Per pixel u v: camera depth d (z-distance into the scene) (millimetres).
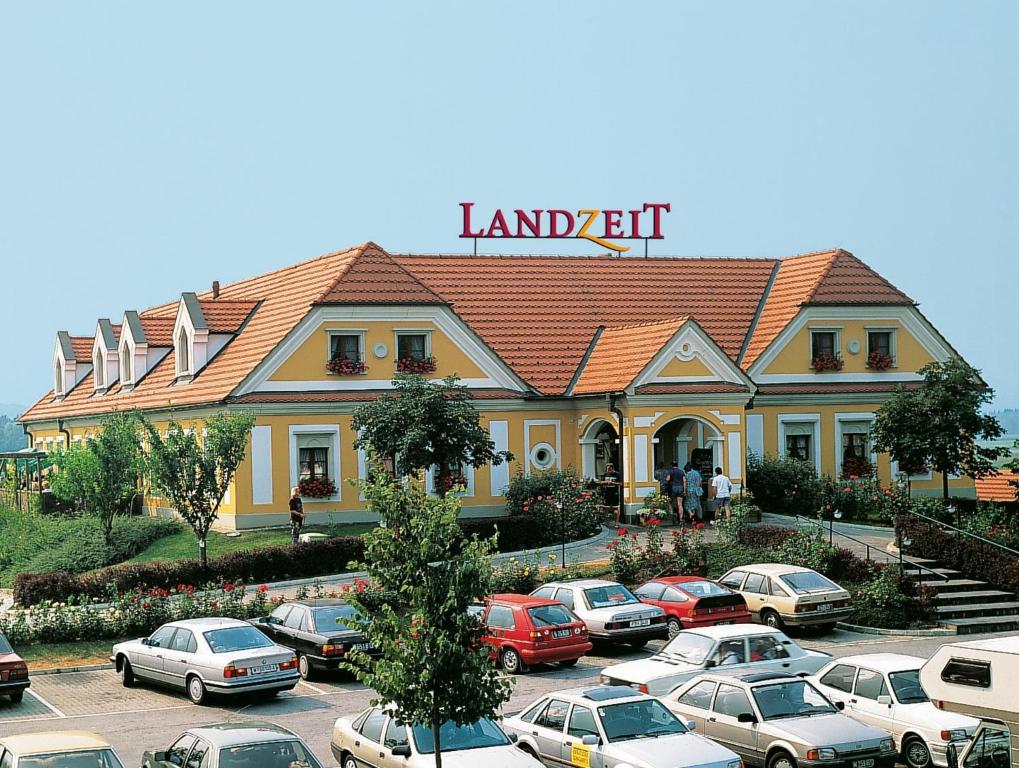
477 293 52906
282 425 44812
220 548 41656
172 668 26125
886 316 52625
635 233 60312
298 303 47219
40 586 34406
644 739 19031
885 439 44438
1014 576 35188
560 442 48938
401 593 17641
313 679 28359
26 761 16672
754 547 38312
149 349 56094
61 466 48000
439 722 17297
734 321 53969
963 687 17031
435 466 46094
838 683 22312
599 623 29984
